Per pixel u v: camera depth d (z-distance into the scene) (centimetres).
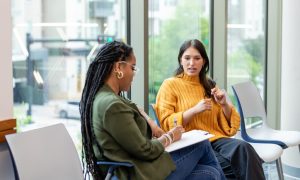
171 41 348
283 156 410
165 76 341
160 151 211
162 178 207
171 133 229
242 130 311
